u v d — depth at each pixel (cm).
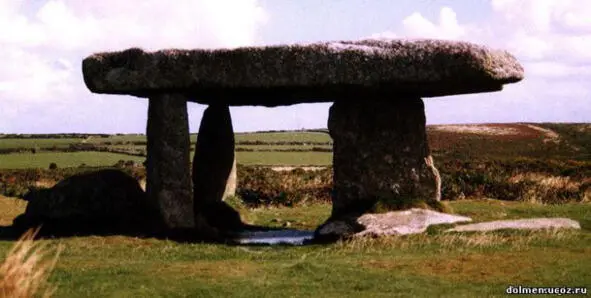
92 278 1140
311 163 4228
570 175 2581
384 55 1496
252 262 1290
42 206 1697
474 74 1473
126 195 1706
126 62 1619
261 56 1540
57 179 3022
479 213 1811
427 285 1097
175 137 1650
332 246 1440
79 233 1600
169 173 1648
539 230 1502
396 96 1705
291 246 1488
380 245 1414
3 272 820
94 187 1706
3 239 1545
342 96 1702
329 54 1509
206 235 1633
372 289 1078
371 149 1694
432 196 1692
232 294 1051
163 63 1591
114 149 5197
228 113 2041
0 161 4381
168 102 1647
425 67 1485
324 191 2533
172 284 1109
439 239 1430
